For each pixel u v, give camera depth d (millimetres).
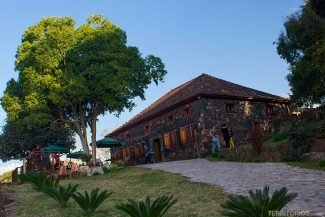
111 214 8477
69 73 28125
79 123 32406
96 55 29609
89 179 17922
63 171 20859
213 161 20344
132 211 5891
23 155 40188
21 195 13555
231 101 29156
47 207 10391
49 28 30047
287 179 10953
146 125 35125
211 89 29625
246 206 5449
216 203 8508
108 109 31812
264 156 18078
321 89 23672
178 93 33875
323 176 10914
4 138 38969
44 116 28047
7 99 29141
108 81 28391
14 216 9641
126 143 39531
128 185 13734
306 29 24578
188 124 28797
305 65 23734
